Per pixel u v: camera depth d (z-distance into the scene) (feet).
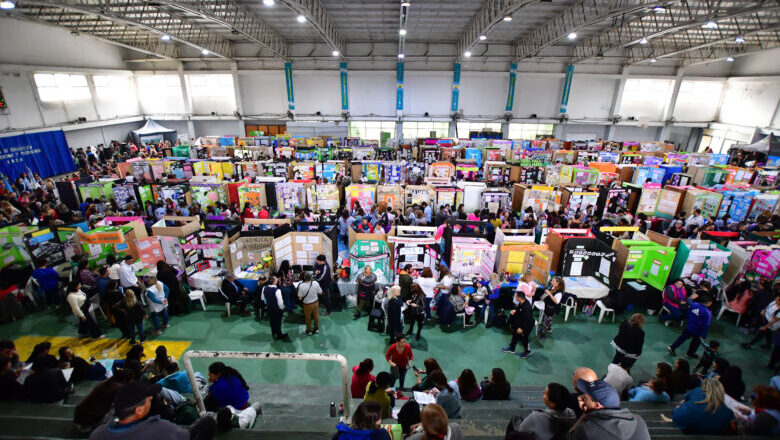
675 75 92.84
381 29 74.59
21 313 27.63
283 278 27.43
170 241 29.53
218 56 87.45
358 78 92.68
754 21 62.90
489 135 94.27
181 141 86.48
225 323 27.58
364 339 25.93
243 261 31.09
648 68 92.94
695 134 102.89
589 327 27.86
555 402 10.40
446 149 70.79
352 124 98.58
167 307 27.68
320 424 13.69
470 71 90.58
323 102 94.68
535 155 68.28
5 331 26.23
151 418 7.87
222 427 11.08
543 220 39.22
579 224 37.14
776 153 67.46
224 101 96.43
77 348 24.63
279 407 16.87
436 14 62.39
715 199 42.57
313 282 25.27
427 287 27.58
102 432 7.59
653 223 42.73
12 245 28.94
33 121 66.74
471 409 16.07
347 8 59.67
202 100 96.32
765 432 12.75
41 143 67.51
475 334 26.86
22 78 64.54
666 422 14.67
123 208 44.01
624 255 29.32
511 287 27.50
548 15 62.80
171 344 25.12
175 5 40.50
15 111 63.41
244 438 10.88
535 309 28.94
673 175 53.98
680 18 61.67
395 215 40.34
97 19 62.18
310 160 63.41
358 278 27.40
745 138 86.99
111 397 9.97
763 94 84.12
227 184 45.85
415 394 15.51
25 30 64.03
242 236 31.32
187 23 65.36
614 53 89.40
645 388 17.51
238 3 57.16
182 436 8.01
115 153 79.61
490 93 94.07
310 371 22.93
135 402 7.55
